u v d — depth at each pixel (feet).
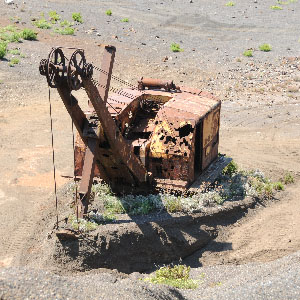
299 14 275.18
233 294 62.54
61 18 230.07
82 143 88.58
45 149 118.42
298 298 61.41
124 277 73.41
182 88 100.94
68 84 64.95
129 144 87.35
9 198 94.22
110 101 90.58
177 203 83.71
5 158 112.37
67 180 102.78
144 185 87.25
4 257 76.07
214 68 192.13
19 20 218.59
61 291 58.29
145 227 79.00
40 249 77.30
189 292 65.92
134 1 275.39
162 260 79.41
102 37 212.43
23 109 142.92
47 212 87.56
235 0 295.48
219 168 96.84
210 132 94.68
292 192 102.06
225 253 81.46
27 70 169.68
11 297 55.31
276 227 87.66
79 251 74.49
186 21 249.34
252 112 152.35
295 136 136.05
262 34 238.48
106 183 89.45
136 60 192.34
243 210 90.63
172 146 86.22
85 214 77.20
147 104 96.94
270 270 72.59
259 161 119.24
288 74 189.37
